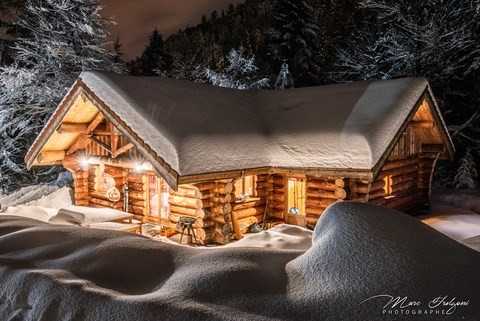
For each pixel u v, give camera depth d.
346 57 24.58
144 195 12.32
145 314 2.68
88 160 12.59
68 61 20.83
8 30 23.00
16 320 2.98
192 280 3.01
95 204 13.38
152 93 10.84
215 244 10.05
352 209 3.66
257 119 12.77
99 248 3.67
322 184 10.99
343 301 2.65
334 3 35.88
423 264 2.93
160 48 36.97
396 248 3.07
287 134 11.55
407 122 10.83
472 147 19.59
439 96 20.48
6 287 3.25
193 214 11.04
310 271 3.06
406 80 11.74
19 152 21.34
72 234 4.08
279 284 2.98
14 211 11.12
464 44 19.47
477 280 2.85
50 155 12.79
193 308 2.67
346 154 9.92
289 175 11.77
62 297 2.98
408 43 20.95
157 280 3.21
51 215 11.17
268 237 7.51
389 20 21.61
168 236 11.10
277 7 24.97
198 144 9.55
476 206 13.91
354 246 3.15
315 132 11.02
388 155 10.08
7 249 3.83
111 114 9.98
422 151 13.39
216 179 9.63
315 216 11.20
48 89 19.58
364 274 2.85
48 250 3.75
